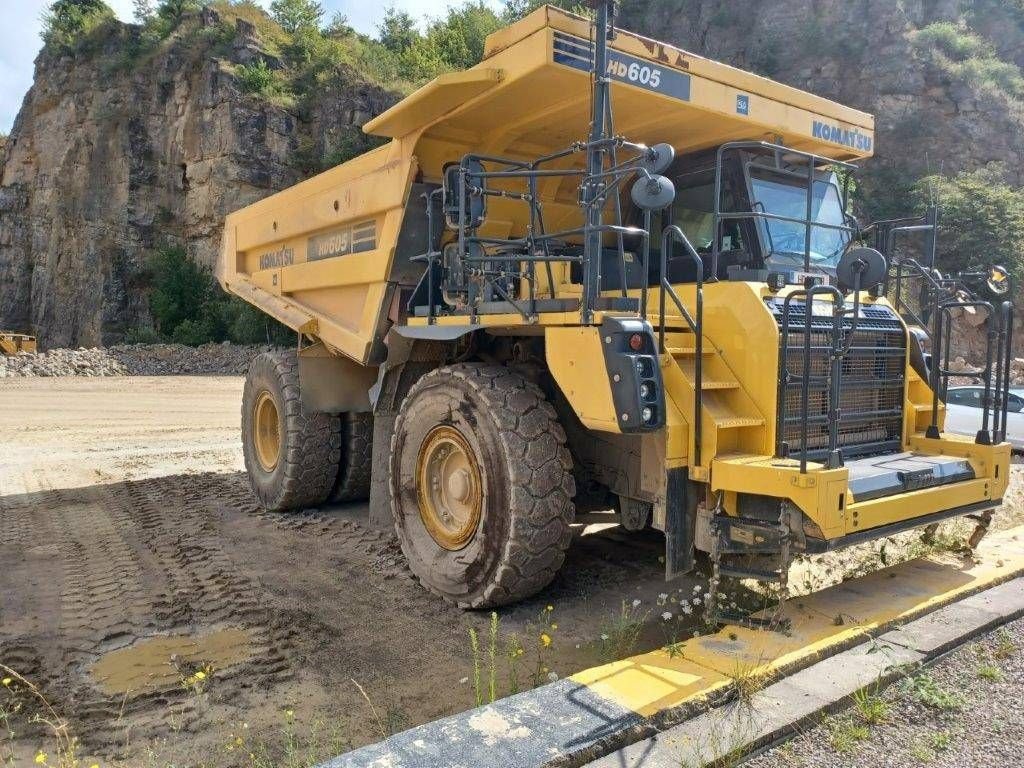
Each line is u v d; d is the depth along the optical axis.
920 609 3.69
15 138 50.41
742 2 44.72
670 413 3.73
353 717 3.19
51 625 4.22
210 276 42.59
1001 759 2.57
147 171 44.06
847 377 4.24
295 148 41.91
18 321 49.59
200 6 46.53
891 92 38.34
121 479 8.42
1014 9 45.09
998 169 35.25
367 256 5.71
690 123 4.90
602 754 2.43
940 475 4.05
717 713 2.72
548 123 5.01
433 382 4.58
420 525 4.74
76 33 49.41
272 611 4.38
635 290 4.49
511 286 4.52
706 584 4.73
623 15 47.66
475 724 2.55
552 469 4.09
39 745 3.01
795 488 3.35
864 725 2.77
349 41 52.03
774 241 4.75
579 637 4.00
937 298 4.66
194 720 3.18
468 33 57.41
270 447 7.09
